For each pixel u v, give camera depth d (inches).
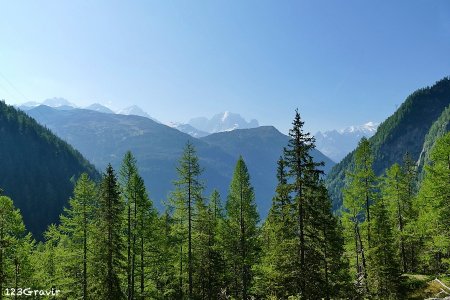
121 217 1569.9
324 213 1417.3
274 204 1590.8
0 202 1433.3
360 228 1750.7
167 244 1905.8
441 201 1384.1
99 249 1519.4
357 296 1556.3
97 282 1491.1
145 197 1647.4
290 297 1123.9
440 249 1529.3
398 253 2218.3
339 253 1621.6
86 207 1556.3
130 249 1649.9
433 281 1598.2
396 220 2094.0
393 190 2009.1
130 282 1651.1
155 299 1845.5
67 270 1615.4
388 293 1596.9
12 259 1565.0
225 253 1975.9
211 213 2036.2
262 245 1966.0
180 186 1672.0
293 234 1192.2
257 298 1935.3
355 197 1732.3
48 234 1669.5
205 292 2100.1
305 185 1147.3
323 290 1189.1
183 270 1956.2
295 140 1158.3
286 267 1188.5
